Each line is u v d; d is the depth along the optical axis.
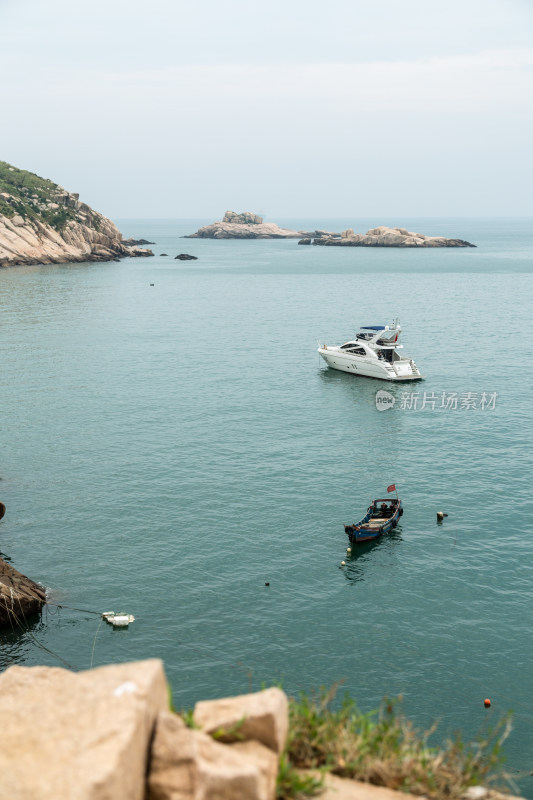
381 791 6.98
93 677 6.13
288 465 46.97
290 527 37.78
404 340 92.94
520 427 55.22
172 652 27.30
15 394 64.69
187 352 85.25
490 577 32.69
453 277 183.62
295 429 55.25
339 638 28.11
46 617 29.69
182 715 6.73
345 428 55.53
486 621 29.28
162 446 50.69
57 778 5.10
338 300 136.62
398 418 58.31
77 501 40.94
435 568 33.59
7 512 39.47
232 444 51.28
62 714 5.71
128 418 57.62
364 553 35.03
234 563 33.97
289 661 26.64
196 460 47.81
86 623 29.30
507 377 72.06
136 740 5.59
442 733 22.70
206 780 5.59
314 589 31.78
